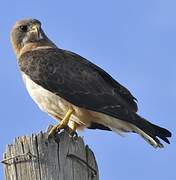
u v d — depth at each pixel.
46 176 9.01
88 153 9.55
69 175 9.15
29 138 9.21
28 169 9.05
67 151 9.30
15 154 9.14
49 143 9.21
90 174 9.45
